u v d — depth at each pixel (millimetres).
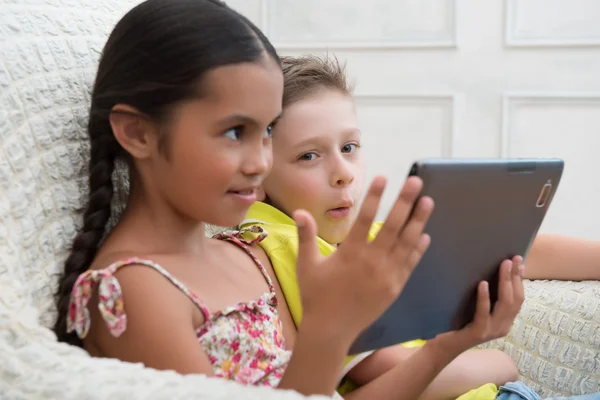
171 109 664
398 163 2666
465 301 771
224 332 695
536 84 2514
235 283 771
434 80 2576
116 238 709
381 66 2604
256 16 2674
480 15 2512
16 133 690
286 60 988
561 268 1072
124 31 694
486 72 2537
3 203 655
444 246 693
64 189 739
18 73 711
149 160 693
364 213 584
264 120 683
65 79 773
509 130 2561
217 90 660
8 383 544
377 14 2590
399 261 601
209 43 664
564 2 2469
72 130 764
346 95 959
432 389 973
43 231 702
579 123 2516
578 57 2475
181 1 690
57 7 813
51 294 691
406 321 738
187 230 732
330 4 2617
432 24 2559
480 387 960
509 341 1056
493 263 760
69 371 548
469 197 671
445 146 2613
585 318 989
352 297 598
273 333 757
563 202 2578
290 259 879
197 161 667
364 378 952
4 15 729
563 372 994
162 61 663
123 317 629
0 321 566
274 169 934
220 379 550
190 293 679
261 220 937
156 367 622
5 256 629
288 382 612
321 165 927
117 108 681
